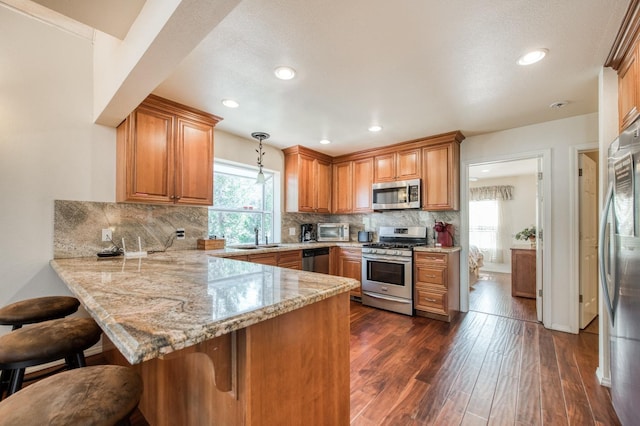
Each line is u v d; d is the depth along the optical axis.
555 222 3.01
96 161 2.37
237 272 1.54
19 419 0.69
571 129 2.95
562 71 2.04
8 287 1.99
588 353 2.42
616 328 1.58
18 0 2.05
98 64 2.22
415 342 2.66
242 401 0.89
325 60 1.91
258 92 2.37
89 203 2.33
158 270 1.61
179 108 2.57
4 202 1.99
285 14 1.49
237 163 3.62
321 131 3.40
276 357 0.97
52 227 2.16
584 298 3.01
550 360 2.30
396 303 3.55
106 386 0.83
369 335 2.82
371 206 4.19
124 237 2.52
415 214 4.09
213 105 2.62
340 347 1.25
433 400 1.79
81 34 2.32
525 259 4.27
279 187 4.17
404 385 1.95
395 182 3.88
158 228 2.76
